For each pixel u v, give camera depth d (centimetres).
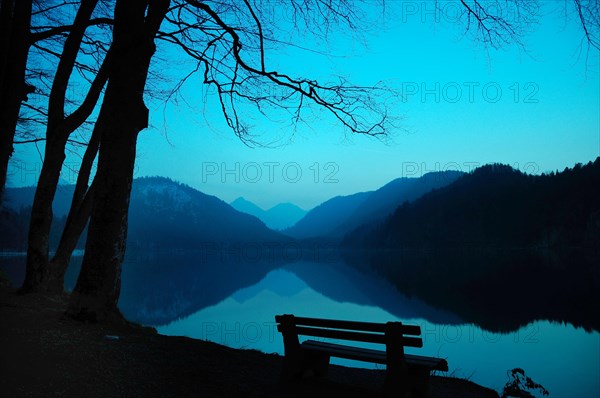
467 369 1672
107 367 471
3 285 1083
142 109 684
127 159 675
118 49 680
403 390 445
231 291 5656
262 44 850
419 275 8938
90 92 939
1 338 532
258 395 450
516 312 4156
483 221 19550
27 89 1002
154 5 692
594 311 4041
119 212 673
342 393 470
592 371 1794
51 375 429
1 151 917
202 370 506
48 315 680
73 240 1022
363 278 8238
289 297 4931
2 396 370
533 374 1705
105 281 668
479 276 8356
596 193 17450
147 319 3111
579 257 12862
